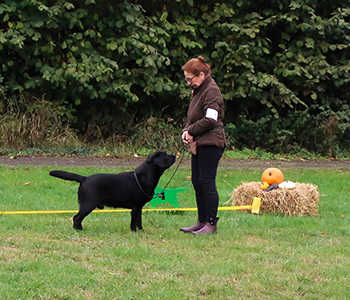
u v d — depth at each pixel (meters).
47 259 4.75
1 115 12.67
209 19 13.28
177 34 13.25
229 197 8.24
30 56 12.84
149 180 5.85
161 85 12.84
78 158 11.77
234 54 13.10
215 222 6.00
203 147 5.89
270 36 14.05
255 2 13.76
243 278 4.39
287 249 5.34
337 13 13.38
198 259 4.93
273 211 7.22
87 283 4.13
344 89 14.27
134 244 5.42
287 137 13.67
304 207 7.15
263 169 11.11
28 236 5.55
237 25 13.37
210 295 3.99
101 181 5.88
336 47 13.66
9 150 11.91
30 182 8.79
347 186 9.46
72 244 5.32
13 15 12.47
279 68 13.59
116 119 13.77
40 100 13.13
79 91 12.45
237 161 12.27
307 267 4.72
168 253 5.09
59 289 4.00
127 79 12.88
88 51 12.75
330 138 13.66
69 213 6.88
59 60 12.73
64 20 12.35
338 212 7.46
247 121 13.60
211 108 5.80
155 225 6.42
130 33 12.77
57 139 12.67
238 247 5.39
